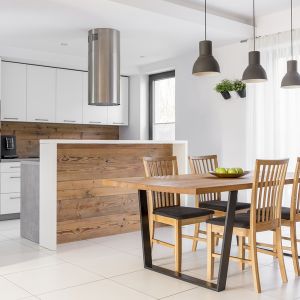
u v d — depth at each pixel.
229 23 5.34
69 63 6.67
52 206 4.29
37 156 6.93
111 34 5.11
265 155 5.52
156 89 7.56
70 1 4.17
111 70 5.14
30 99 6.56
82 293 2.99
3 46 6.01
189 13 4.88
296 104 5.21
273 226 3.24
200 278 3.34
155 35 5.45
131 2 4.34
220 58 6.10
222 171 3.68
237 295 2.96
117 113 7.61
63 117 6.92
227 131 6.02
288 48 5.27
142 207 3.61
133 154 5.03
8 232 5.15
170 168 5.36
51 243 4.27
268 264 3.74
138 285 3.17
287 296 2.95
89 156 4.64
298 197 3.55
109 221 4.84
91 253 4.08
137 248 4.27
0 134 6.31
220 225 3.20
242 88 5.70
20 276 3.37
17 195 6.15
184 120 6.66
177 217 3.48
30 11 4.45
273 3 5.06
